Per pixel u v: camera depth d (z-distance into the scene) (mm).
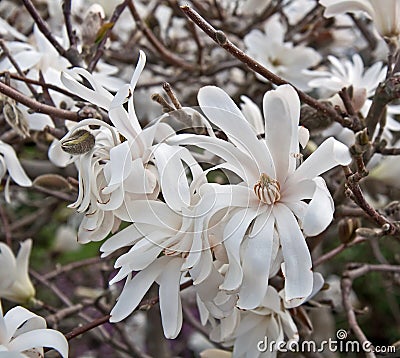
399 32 551
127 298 429
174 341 1343
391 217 566
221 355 542
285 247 411
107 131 434
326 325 846
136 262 420
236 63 780
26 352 445
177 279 430
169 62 777
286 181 427
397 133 788
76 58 576
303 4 912
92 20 594
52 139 628
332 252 588
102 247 425
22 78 536
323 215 404
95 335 918
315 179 421
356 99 588
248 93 844
